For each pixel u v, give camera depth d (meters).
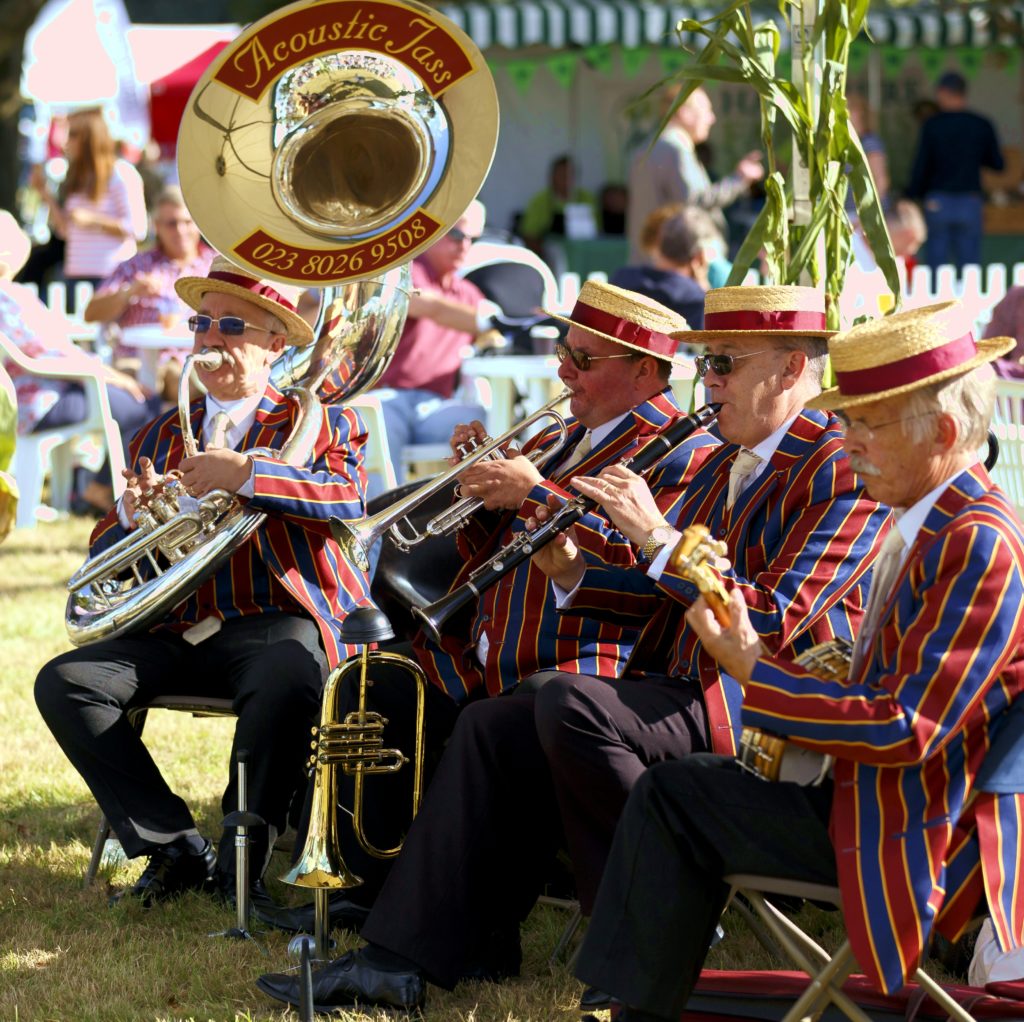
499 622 9.12
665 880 6.73
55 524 22.53
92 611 9.77
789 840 6.61
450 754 7.96
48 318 21.02
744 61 9.86
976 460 6.58
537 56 34.47
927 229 29.83
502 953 8.34
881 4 34.69
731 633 6.57
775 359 8.11
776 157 11.25
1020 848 6.35
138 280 21.92
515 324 20.69
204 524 9.68
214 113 9.70
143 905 9.52
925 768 6.36
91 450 24.95
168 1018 7.95
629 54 34.59
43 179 31.23
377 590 10.30
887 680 6.33
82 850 10.66
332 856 8.37
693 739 7.87
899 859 6.26
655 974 6.69
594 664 8.95
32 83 32.50
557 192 32.88
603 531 8.84
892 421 6.46
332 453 10.07
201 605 9.93
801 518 7.98
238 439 10.19
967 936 8.31
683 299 18.08
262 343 10.16
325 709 8.41
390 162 9.89
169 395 21.45
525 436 20.22
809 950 6.80
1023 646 6.41
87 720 9.37
